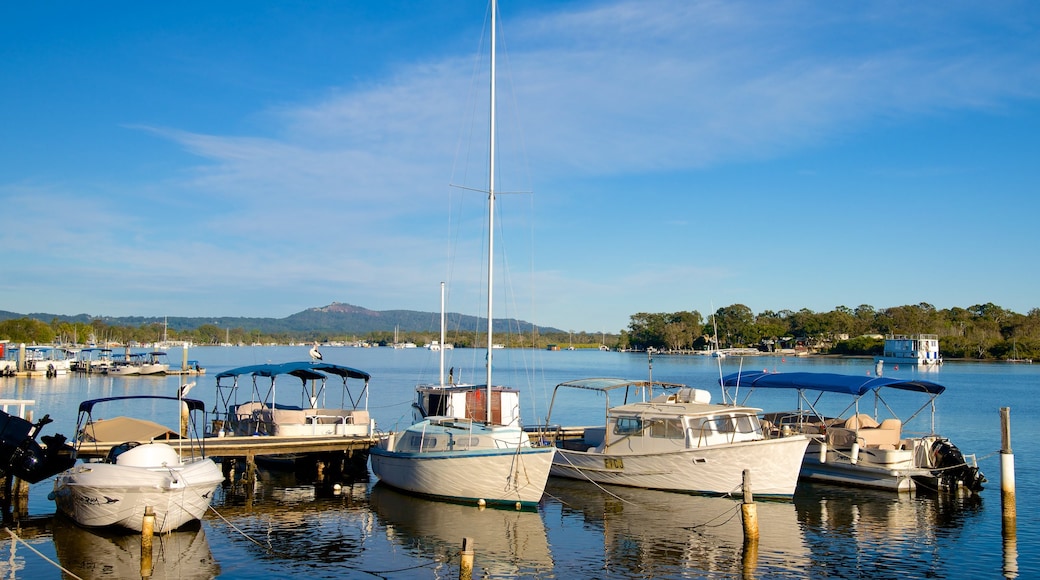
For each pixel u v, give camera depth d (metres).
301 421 35.19
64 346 150.25
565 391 88.88
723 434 29.67
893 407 67.75
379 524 24.92
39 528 23.89
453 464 27.14
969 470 29.05
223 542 22.72
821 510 26.86
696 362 175.25
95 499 22.11
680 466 29.23
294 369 35.38
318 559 21.25
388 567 20.64
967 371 135.88
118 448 25.39
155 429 28.98
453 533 23.95
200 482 22.91
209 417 57.56
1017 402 72.12
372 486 31.14
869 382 31.08
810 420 35.69
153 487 21.95
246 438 32.59
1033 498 29.48
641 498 28.86
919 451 30.22
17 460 26.72
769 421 34.81
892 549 22.36
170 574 19.80
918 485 29.86
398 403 72.25
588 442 34.84
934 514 26.36
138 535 23.16
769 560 21.42
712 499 28.38
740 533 24.11
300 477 33.47
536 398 79.19
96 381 97.50
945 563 21.11
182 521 23.16
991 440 46.34
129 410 61.56
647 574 20.31
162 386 90.69
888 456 29.50
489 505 26.94
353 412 36.56
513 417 35.53
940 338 177.12
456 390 35.38
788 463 27.89
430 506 27.27
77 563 20.59
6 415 27.42
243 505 27.72
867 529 24.47
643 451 30.36
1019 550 22.25
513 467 26.19
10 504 27.16
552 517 26.06
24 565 20.38
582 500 28.75
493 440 27.31
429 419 31.31
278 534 23.67
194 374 112.50
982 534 23.89
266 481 32.56
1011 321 182.88
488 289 32.38
